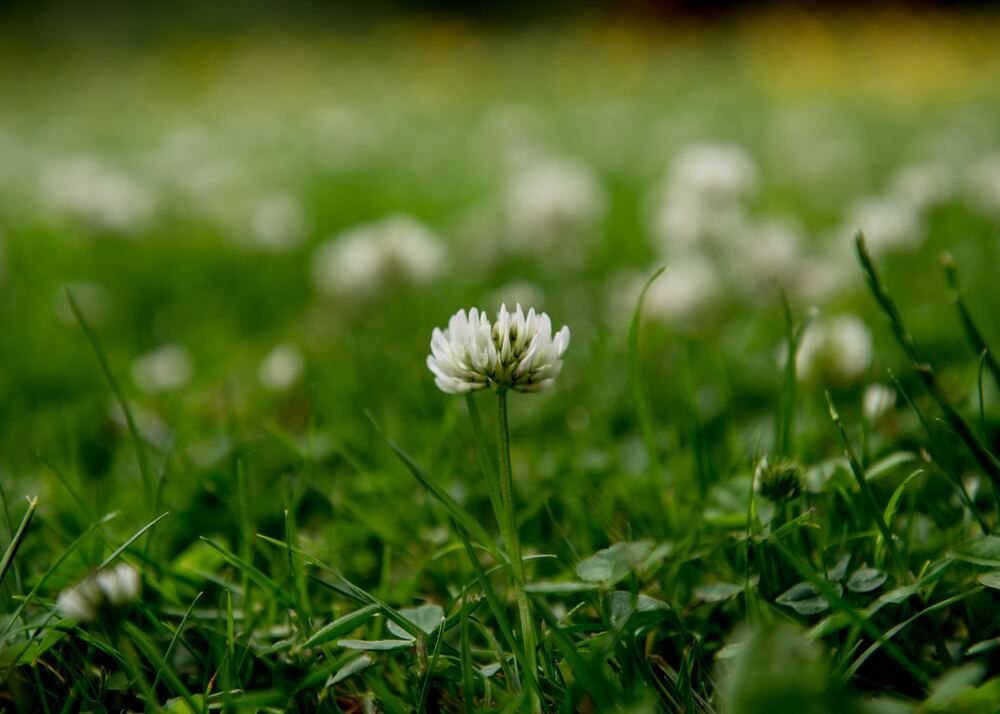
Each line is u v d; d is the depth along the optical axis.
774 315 0.61
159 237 1.02
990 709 0.36
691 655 0.38
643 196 1.15
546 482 0.45
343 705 0.39
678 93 2.58
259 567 0.43
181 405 0.53
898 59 2.95
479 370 0.38
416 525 0.44
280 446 0.49
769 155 1.41
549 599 0.40
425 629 0.39
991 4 3.57
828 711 0.35
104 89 3.19
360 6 4.50
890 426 0.46
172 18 4.16
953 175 1.01
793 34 3.49
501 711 0.37
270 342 0.66
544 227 0.77
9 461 0.49
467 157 1.61
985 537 0.38
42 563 0.43
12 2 4.05
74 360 0.63
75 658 0.40
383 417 0.51
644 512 0.44
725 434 0.48
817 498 0.42
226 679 0.38
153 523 0.39
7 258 0.91
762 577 0.39
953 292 0.41
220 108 2.64
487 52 3.73
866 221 0.66
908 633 0.38
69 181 0.96
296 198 1.22
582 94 2.65
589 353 0.57
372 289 0.64
